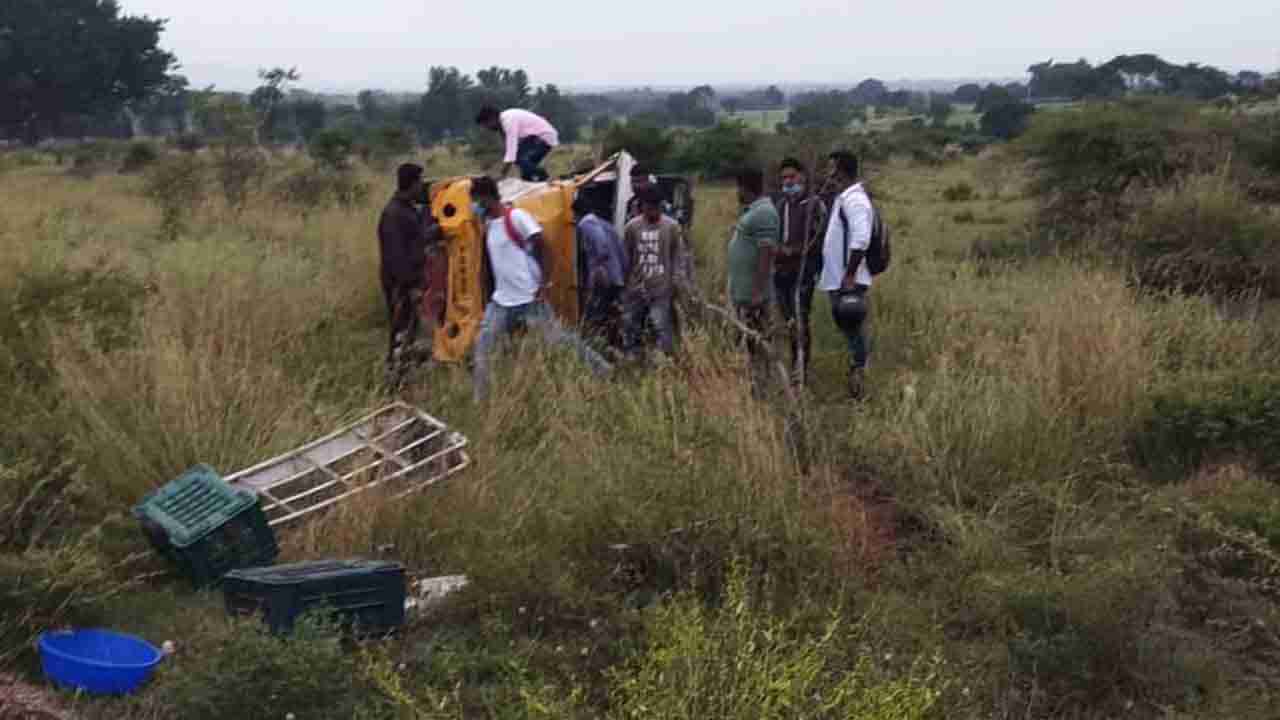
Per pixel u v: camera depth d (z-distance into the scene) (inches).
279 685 179.9
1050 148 684.1
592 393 308.3
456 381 337.4
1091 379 315.3
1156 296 442.0
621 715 180.5
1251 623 227.1
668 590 225.9
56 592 211.5
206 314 356.2
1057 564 241.1
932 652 213.3
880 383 352.5
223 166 862.5
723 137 1158.3
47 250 398.0
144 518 234.2
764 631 192.5
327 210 696.4
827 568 235.3
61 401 279.4
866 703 176.1
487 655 205.9
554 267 402.0
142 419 272.2
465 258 377.7
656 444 261.4
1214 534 253.1
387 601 212.1
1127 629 212.4
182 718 182.7
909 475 279.1
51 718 186.2
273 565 227.9
